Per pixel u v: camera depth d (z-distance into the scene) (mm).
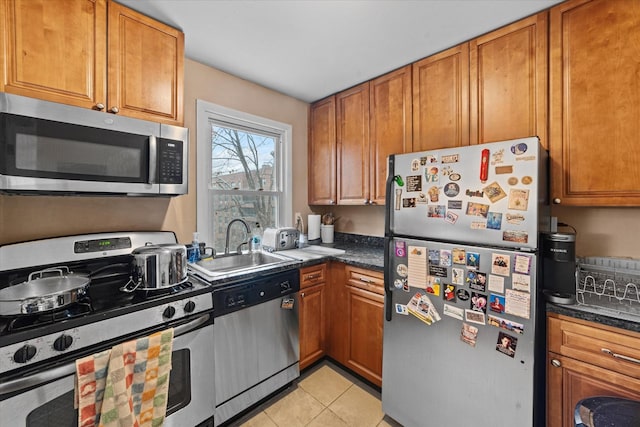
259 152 2479
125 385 1046
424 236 1415
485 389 1219
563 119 1377
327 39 1702
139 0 1362
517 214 1131
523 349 1115
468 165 1261
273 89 2451
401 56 1889
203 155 2020
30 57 1141
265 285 1714
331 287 2148
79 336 1008
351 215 2797
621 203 1233
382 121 2154
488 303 1203
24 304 970
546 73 1423
